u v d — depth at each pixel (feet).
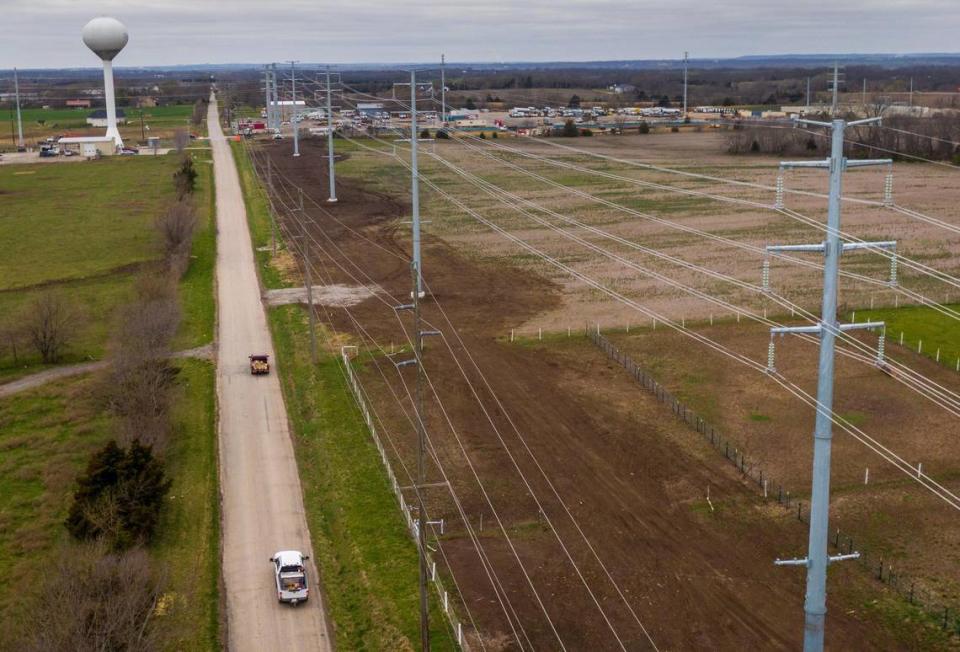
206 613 130.31
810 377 215.51
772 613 129.39
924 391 206.49
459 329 260.62
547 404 204.95
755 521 153.99
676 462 175.63
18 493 167.94
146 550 144.36
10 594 133.90
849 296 280.31
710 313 267.80
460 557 144.36
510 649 121.70
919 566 140.05
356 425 195.11
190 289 314.14
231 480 173.37
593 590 135.44
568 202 457.27
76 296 301.63
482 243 371.35
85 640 105.09
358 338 254.27
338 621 130.52
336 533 154.30
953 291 283.38
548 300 287.69
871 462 173.58
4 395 218.59
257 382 225.76
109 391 203.21
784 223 391.45
